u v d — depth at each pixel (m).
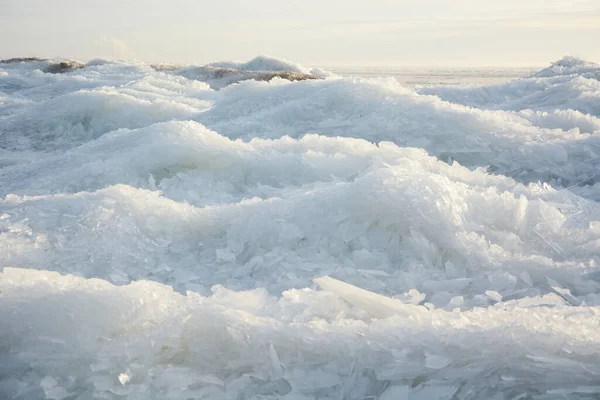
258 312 2.30
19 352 2.07
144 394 1.96
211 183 4.67
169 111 8.35
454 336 2.00
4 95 13.12
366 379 1.99
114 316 2.16
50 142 8.14
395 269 3.15
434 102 6.12
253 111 7.39
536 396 1.89
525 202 3.52
